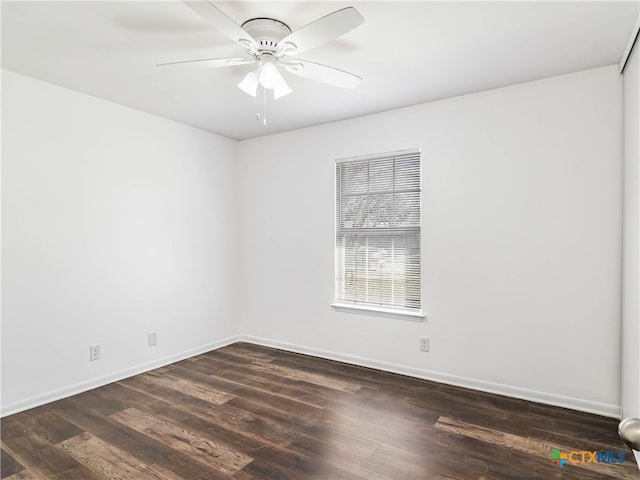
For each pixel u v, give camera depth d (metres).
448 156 3.12
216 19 1.67
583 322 2.63
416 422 2.48
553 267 2.73
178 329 3.76
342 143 3.67
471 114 3.01
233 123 3.78
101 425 2.45
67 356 2.91
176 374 3.38
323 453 2.13
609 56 2.39
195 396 2.91
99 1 1.80
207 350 4.05
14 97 2.62
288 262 4.06
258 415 2.59
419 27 2.04
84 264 3.01
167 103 3.22
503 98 2.88
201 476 1.93
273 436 2.32
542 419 2.51
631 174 2.17
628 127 2.27
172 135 3.70
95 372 3.09
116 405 2.75
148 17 1.94
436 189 3.18
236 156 4.44
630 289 2.19
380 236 3.49
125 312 3.30
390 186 3.43
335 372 3.42
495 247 2.94
